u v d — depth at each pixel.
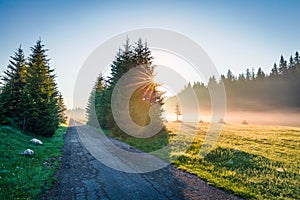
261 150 16.42
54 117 29.55
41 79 27.36
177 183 9.51
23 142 19.56
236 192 8.30
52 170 11.47
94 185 9.20
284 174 10.72
